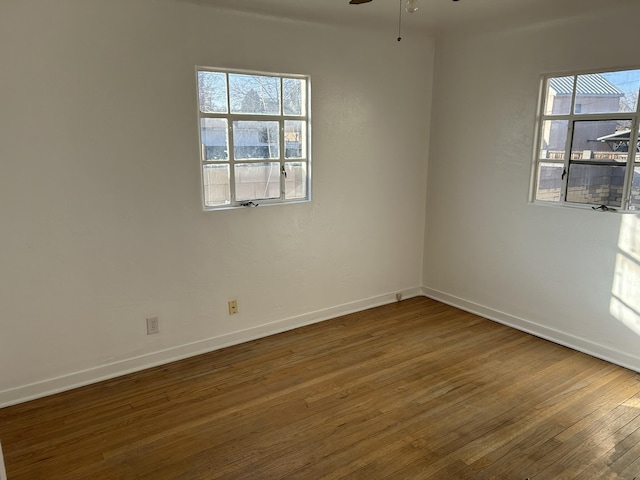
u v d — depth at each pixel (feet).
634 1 9.60
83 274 9.61
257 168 11.76
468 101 13.30
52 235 9.16
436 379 10.04
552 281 11.81
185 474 7.22
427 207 15.10
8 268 8.82
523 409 8.87
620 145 10.36
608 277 10.65
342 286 13.74
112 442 8.00
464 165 13.69
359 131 13.12
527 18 11.37
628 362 10.46
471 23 12.09
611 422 8.43
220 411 8.90
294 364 10.79
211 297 11.35
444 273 14.83
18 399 9.27
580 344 11.36
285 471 7.27
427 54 14.01
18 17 8.25
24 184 8.73
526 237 12.28
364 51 12.73
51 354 9.50
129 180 9.80
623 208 10.44
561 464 7.36
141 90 9.64
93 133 9.26
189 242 10.81
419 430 8.25
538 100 11.64
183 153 10.38
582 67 10.65
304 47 11.66
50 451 7.77
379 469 7.29
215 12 10.25
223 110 10.99
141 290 10.35
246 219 11.55
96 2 8.90
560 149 11.51
